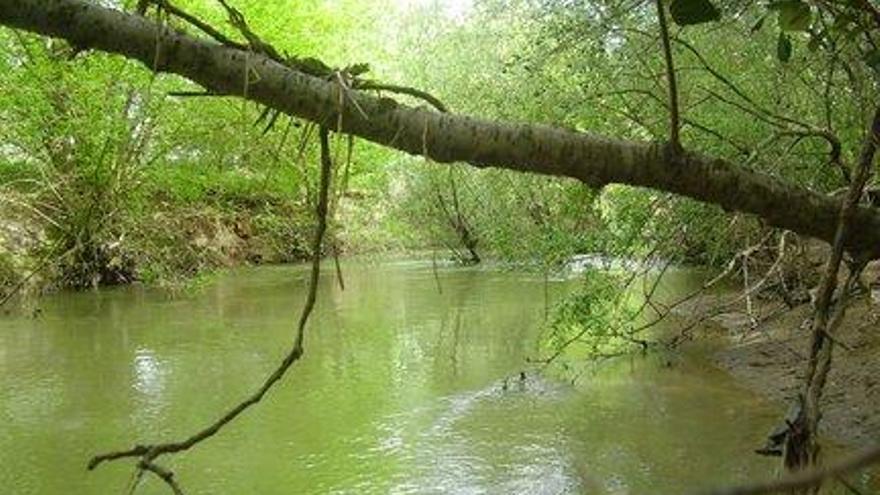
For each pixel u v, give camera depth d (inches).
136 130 829.8
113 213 813.9
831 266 129.0
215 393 441.7
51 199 843.4
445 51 895.7
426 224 1125.1
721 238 386.0
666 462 318.7
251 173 918.4
